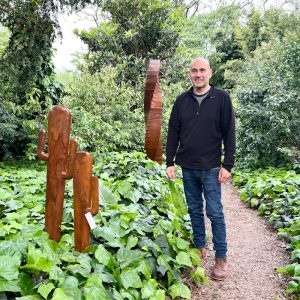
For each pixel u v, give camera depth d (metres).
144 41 13.85
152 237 3.45
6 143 9.20
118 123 8.95
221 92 3.35
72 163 2.70
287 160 8.87
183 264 3.24
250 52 19.66
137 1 13.63
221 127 3.38
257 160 9.03
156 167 5.63
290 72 8.98
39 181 5.34
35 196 4.38
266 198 5.93
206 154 3.38
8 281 2.13
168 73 13.70
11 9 7.76
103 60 12.88
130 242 3.06
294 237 3.94
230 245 4.28
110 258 2.68
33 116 9.34
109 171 5.35
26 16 7.71
